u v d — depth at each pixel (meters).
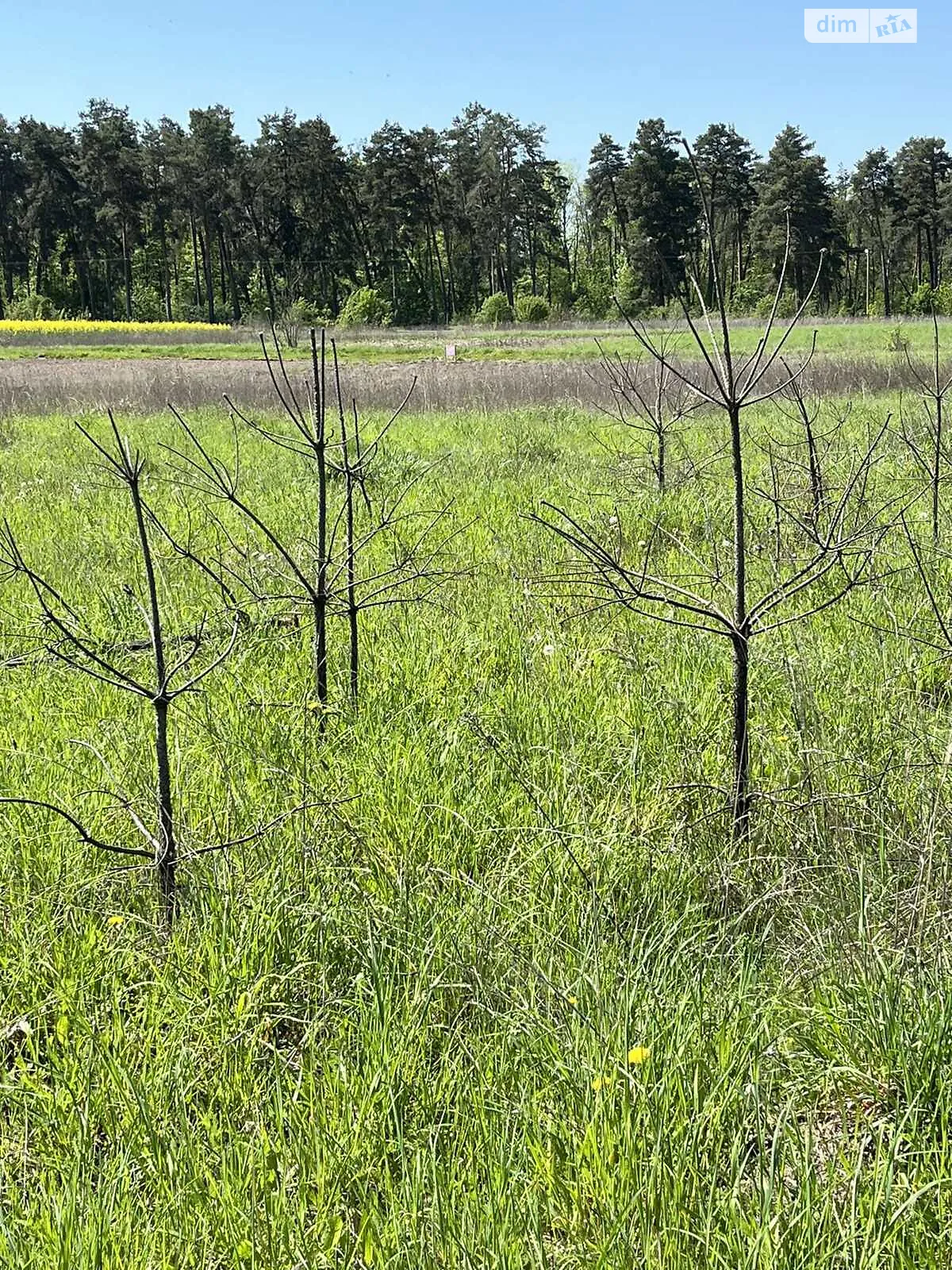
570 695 4.63
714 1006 2.66
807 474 8.54
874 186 87.19
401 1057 2.49
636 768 3.91
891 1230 2.02
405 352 43.59
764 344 3.38
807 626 5.39
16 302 85.56
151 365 36.94
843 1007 2.65
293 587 6.33
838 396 15.71
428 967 2.85
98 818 3.61
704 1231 2.02
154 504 9.62
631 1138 2.18
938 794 3.44
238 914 3.07
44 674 5.11
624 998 2.61
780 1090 2.53
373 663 5.17
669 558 6.89
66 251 85.56
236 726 4.34
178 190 79.62
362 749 4.08
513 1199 2.11
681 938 2.99
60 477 11.42
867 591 5.86
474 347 45.41
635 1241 2.04
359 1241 2.09
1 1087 2.45
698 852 3.44
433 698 4.62
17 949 3.01
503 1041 2.63
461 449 13.11
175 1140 2.32
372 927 3.05
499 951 2.95
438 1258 2.02
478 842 3.48
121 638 5.72
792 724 4.20
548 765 3.92
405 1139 2.34
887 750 3.93
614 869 3.28
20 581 6.98
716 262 3.37
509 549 7.49
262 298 82.19
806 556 6.46
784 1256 1.94
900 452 9.77
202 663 5.20
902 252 90.00
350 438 13.66
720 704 4.46
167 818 3.27
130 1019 2.73
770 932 3.10
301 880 3.32
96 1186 2.22
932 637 4.95
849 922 3.02
